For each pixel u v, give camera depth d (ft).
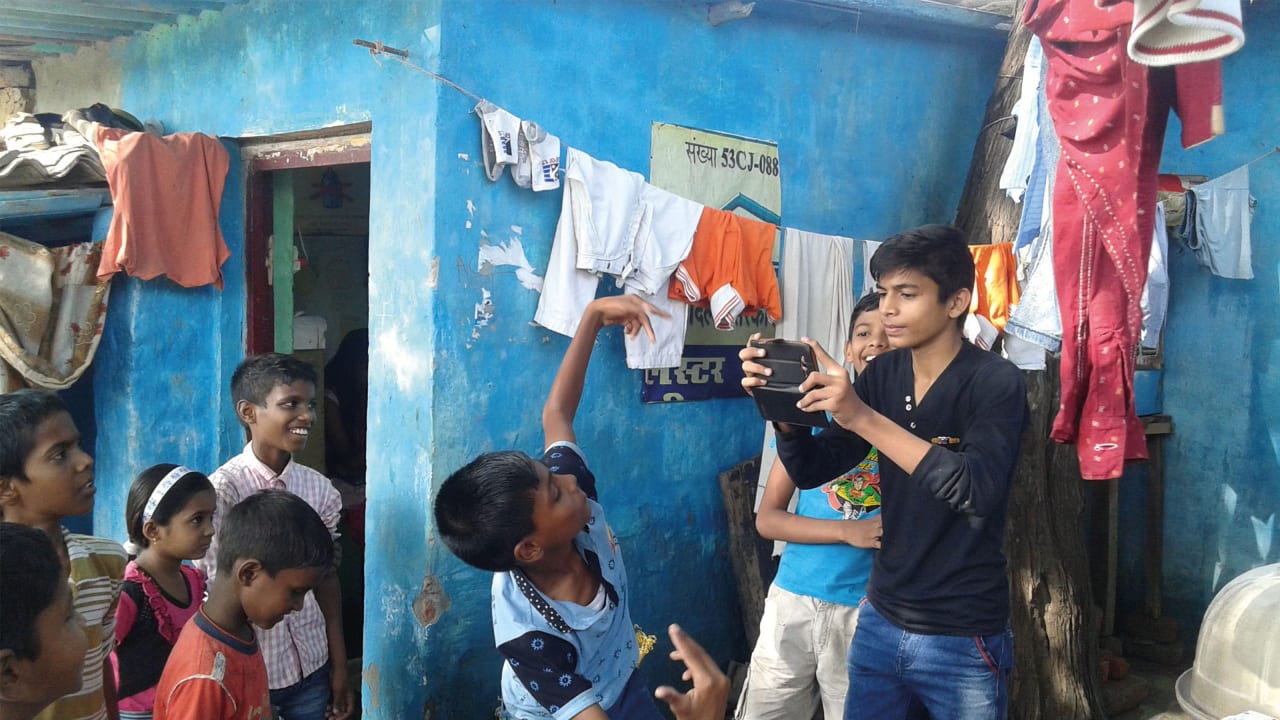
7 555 4.98
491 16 11.89
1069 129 9.44
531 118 12.36
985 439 7.06
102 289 15.16
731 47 14.52
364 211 20.08
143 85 16.69
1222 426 18.01
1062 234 9.67
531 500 5.91
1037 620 13.58
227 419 15.44
